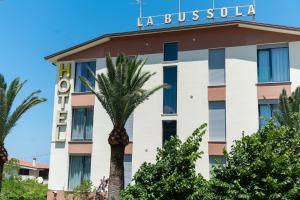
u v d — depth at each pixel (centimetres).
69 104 3272
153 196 1664
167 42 3088
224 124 2830
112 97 2344
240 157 1622
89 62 3303
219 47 2938
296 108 2309
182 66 2998
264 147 1592
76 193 2956
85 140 3177
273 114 2481
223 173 1638
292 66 2756
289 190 1520
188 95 2944
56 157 3228
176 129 2925
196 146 1745
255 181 1555
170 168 1705
